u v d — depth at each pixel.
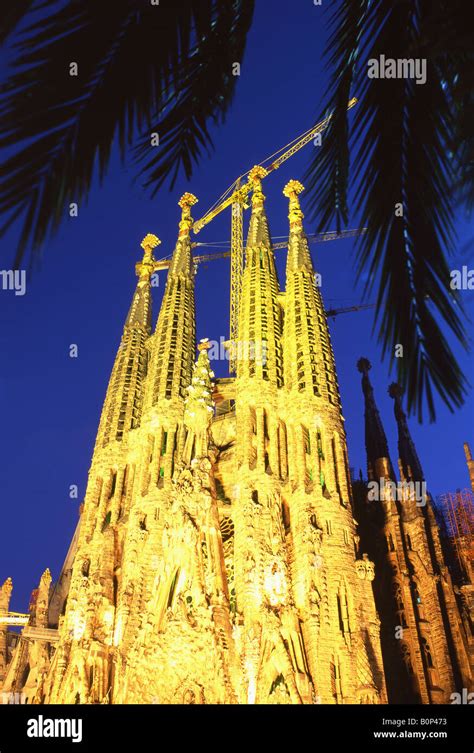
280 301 89.12
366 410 101.19
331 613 60.62
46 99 7.41
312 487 69.31
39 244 7.17
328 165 10.58
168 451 78.56
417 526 81.44
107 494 80.69
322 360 80.12
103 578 71.56
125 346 95.81
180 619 60.03
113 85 7.98
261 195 103.00
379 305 8.66
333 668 57.69
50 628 86.75
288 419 76.56
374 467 91.75
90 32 7.76
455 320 8.27
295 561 65.12
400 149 8.98
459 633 75.12
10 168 7.25
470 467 87.12
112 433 85.25
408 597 75.62
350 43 9.83
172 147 9.89
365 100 9.16
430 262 8.54
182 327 91.50
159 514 73.00
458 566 89.56
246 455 73.31
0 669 84.31
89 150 7.62
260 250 93.94
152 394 84.19
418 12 8.70
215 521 67.12
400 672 72.06
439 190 8.76
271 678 56.78
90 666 63.69
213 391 83.50
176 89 9.97
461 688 71.94
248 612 61.81
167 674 58.12
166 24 8.48
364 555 65.00
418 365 8.21
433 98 8.89
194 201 109.56
